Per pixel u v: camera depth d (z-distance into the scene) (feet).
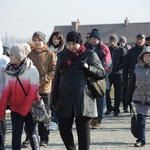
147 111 42.24
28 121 34.42
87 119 32.96
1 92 37.52
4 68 37.45
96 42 53.72
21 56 33.40
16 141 33.68
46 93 42.65
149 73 41.83
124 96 68.33
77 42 32.96
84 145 32.94
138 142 42.24
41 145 41.81
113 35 65.72
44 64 42.60
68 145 33.83
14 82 33.71
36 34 42.68
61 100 33.06
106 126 54.70
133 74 42.80
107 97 65.41
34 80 33.55
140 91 42.16
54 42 49.29
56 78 33.91
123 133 49.62
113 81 65.16
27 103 33.37
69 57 33.27
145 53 41.83
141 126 42.24
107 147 41.83
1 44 37.86
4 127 39.22
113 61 65.05
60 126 33.58
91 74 32.58
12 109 34.12
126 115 65.51
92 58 32.99
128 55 60.18
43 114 33.94
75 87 32.60
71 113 32.78
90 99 32.86
